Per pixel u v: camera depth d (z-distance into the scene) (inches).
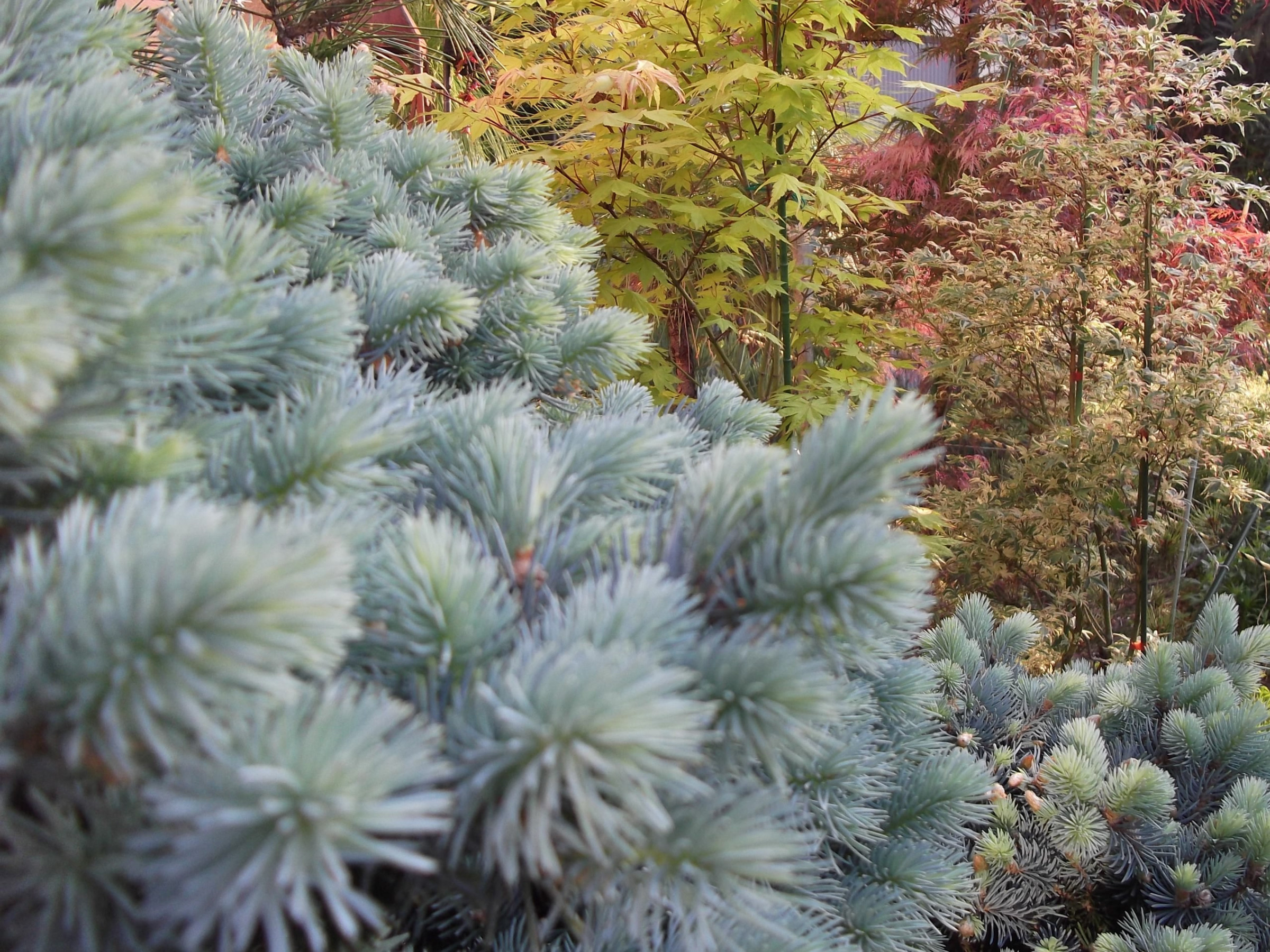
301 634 9.6
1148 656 32.9
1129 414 64.4
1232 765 29.4
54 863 10.3
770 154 56.6
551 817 11.3
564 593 13.7
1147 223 62.7
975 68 99.4
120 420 11.7
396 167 22.4
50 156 12.8
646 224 57.4
